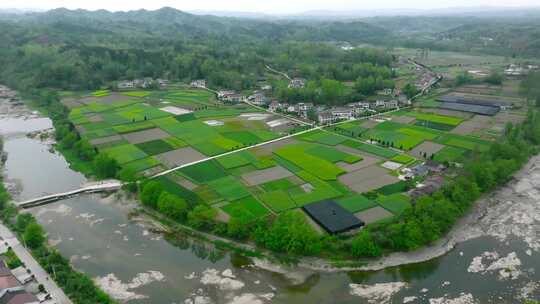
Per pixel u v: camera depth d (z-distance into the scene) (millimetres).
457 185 143750
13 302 94312
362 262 115250
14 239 125000
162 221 137750
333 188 153250
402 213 132125
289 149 194375
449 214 128875
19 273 107875
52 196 155375
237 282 109812
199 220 131375
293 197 146875
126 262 118250
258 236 122250
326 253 118062
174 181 161125
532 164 184375
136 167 175375
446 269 114062
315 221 131500
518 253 121188
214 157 185375
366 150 192625
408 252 119625
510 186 163625
